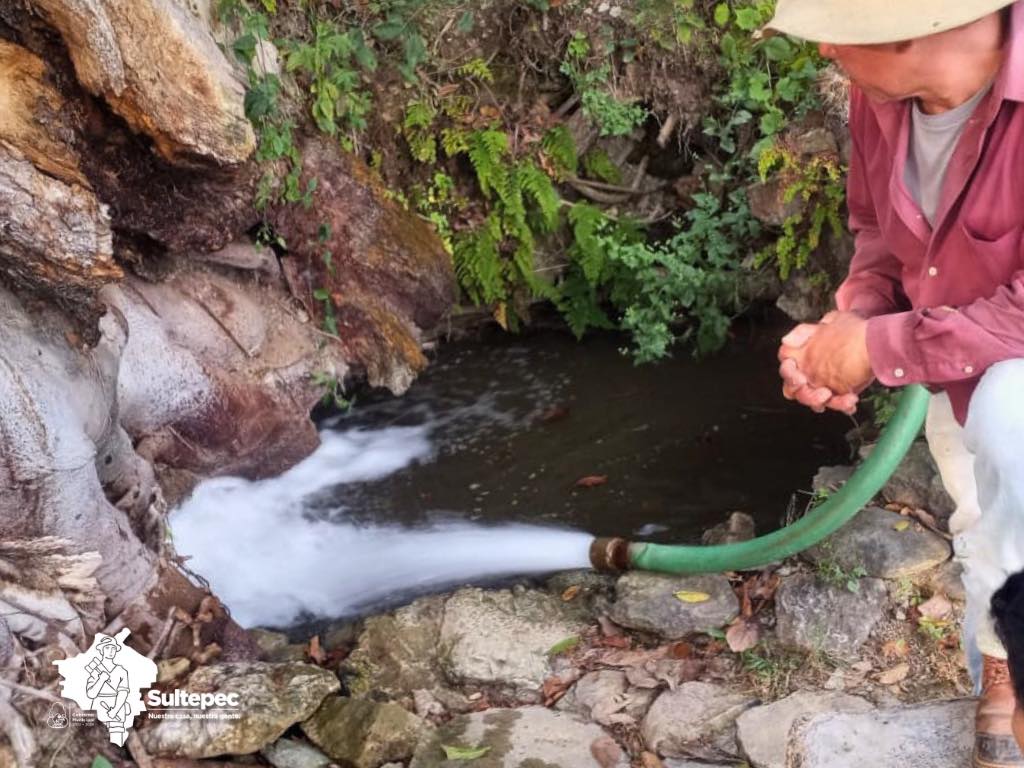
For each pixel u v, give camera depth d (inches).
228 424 168.9
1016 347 66.1
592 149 217.8
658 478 176.1
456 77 207.3
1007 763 84.1
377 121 202.7
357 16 198.4
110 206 144.4
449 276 205.3
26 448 111.0
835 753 97.0
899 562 127.1
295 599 154.2
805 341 78.0
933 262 73.1
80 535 118.4
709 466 177.5
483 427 196.5
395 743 117.0
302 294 186.5
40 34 125.4
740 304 212.7
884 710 101.1
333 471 185.8
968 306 68.5
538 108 210.2
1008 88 62.5
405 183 207.6
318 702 122.4
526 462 184.7
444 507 175.0
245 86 161.5
